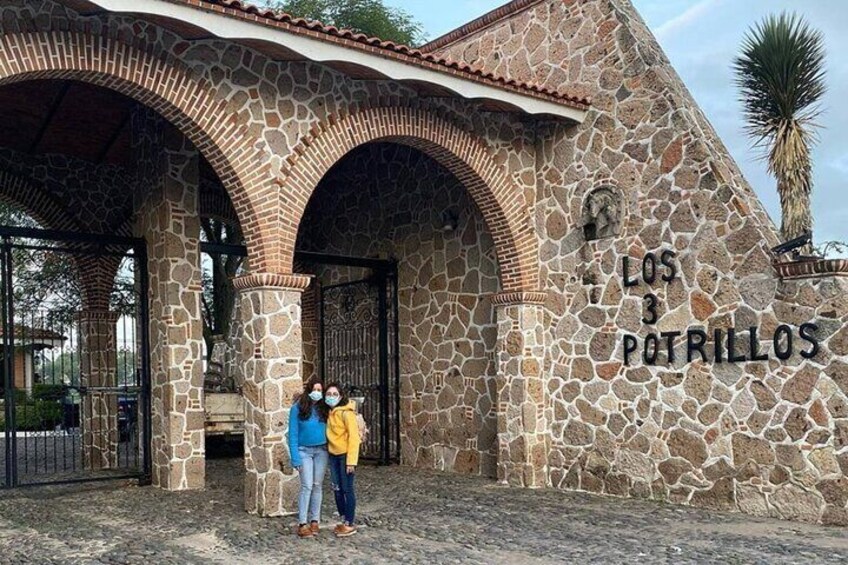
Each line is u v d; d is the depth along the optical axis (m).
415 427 14.50
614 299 11.66
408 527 9.23
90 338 14.70
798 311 9.76
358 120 10.84
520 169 12.57
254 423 9.84
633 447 11.32
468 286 13.73
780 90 12.07
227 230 21.84
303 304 16.48
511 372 12.39
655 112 11.30
